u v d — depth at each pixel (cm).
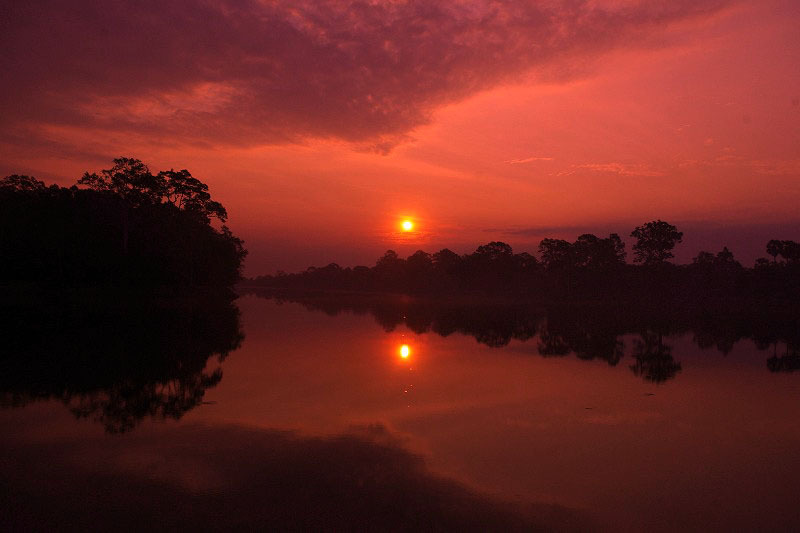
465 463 795
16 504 623
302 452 828
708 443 913
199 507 621
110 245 5244
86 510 609
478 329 3030
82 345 1972
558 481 729
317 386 1340
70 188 5522
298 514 607
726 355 2023
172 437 898
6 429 934
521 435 947
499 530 577
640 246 8800
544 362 1794
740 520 616
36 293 5006
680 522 609
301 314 4131
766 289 7106
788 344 2425
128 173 5109
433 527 582
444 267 13850
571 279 9438
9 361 1619
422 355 1917
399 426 989
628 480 737
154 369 1536
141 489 672
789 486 721
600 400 1231
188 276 5944
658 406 1180
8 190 5466
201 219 6088
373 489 686
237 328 2828
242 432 930
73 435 902
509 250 10712
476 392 1297
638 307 6531
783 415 1108
